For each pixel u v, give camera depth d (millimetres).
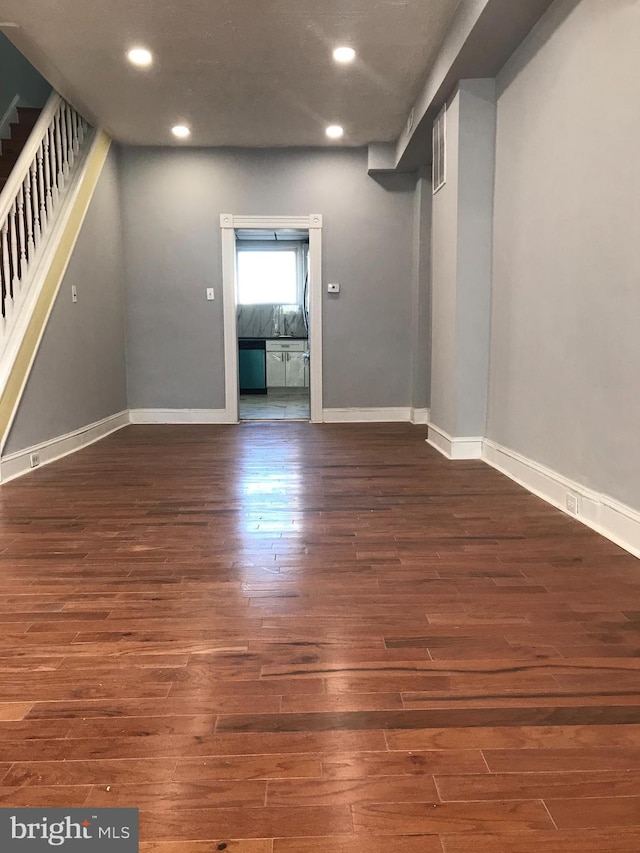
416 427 5676
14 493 3354
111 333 5492
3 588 2098
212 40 3564
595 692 1468
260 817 1090
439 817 1090
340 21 3383
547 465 3133
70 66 3900
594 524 2656
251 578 2170
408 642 1710
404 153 5184
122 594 2043
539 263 3158
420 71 4047
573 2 2709
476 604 1946
